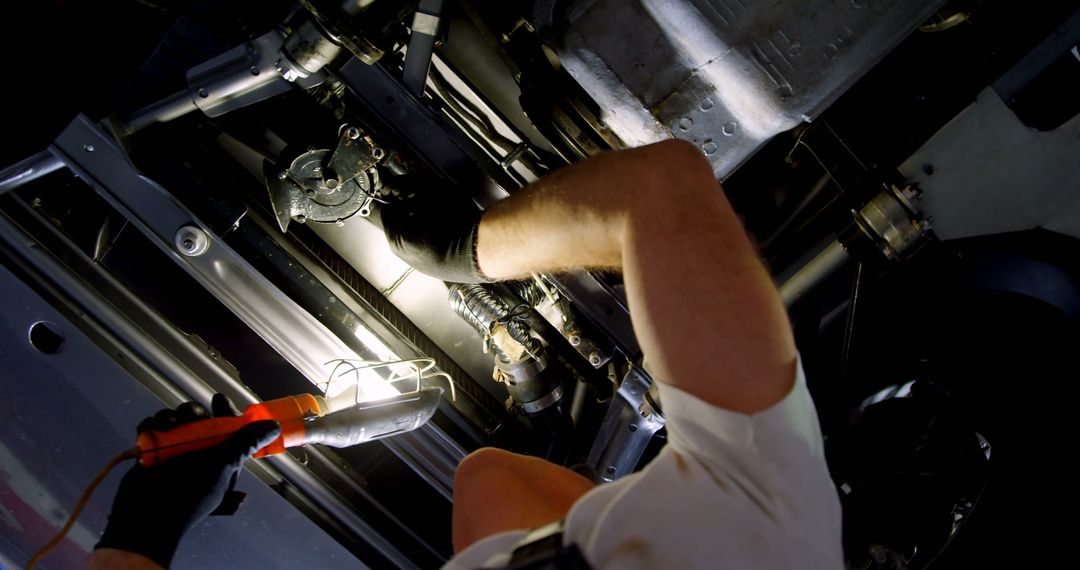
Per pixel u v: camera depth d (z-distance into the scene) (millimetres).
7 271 1959
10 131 2646
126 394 2027
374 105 2070
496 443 2445
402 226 1973
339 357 2137
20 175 2008
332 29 1876
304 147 2092
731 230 902
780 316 872
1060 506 2588
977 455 2422
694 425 883
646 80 1933
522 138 2334
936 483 2369
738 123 1965
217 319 2445
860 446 2477
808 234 2463
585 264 1121
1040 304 2375
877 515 2359
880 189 2359
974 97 2307
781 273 2469
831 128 2400
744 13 1806
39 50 2674
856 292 2393
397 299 2488
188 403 1377
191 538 2105
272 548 2170
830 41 1847
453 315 2529
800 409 871
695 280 854
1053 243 2314
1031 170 2273
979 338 2537
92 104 2566
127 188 2018
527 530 1049
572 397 2562
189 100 2033
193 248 2045
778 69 1866
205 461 1254
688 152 980
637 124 1987
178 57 2197
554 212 1100
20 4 2676
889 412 2480
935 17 2197
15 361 1976
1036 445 2576
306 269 2225
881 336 2592
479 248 1384
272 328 2131
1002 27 2260
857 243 2381
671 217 901
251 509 2139
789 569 877
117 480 2023
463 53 2375
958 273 2424
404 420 1896
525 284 2344
